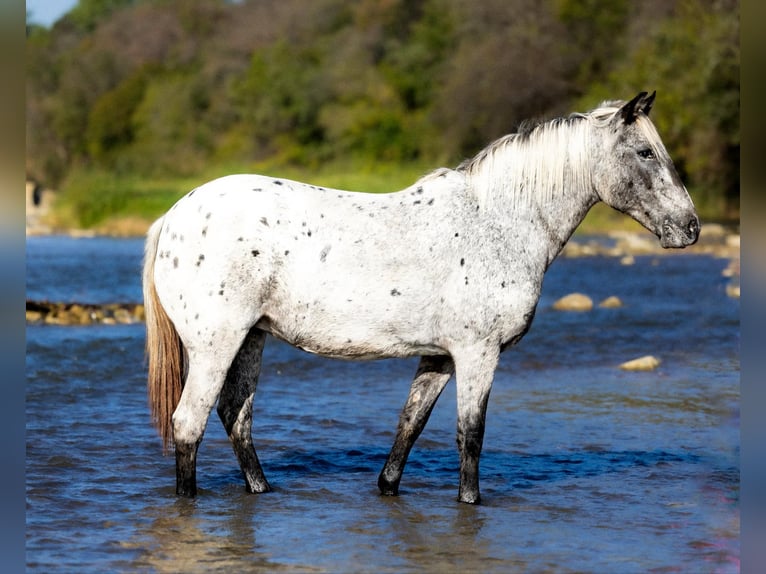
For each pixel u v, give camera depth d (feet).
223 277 29.09
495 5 252.83
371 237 29.71
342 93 266.16
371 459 37.29
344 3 311.06
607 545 27.99
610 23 232.73
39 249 151.64
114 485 32.96
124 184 251.19
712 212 182.70
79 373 53.01
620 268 118.01
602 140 31.40
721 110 175.83
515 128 31.99
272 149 271.69
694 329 71.92
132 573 25.29
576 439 40.88
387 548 27.40
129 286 97.71
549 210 31.22
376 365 58.54
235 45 311.47
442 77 257.55
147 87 306.96
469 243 30.09
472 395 30.50
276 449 38.55
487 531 28.99
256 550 27.09
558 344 65.82
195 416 29.96
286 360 59.52
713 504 31.96
